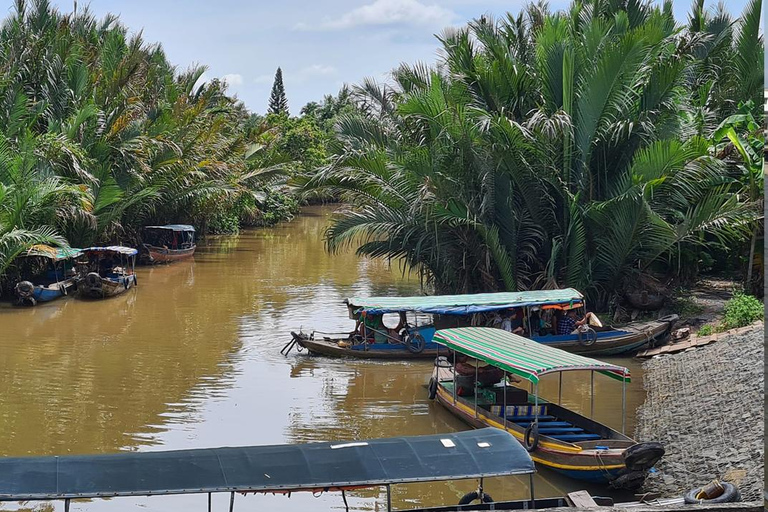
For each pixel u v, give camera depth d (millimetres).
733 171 27281
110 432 16359
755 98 32219
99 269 35875
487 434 11023
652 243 25000
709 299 27203
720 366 19016
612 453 13359
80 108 37188
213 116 56781
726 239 27859
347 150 29031
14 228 29797
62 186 30938
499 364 15484
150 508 12930
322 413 17875
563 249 26297
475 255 26891
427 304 22484
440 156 26094
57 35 39375
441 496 13570
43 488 9000
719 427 15367
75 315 28531
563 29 27469
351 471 9812
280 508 13008
